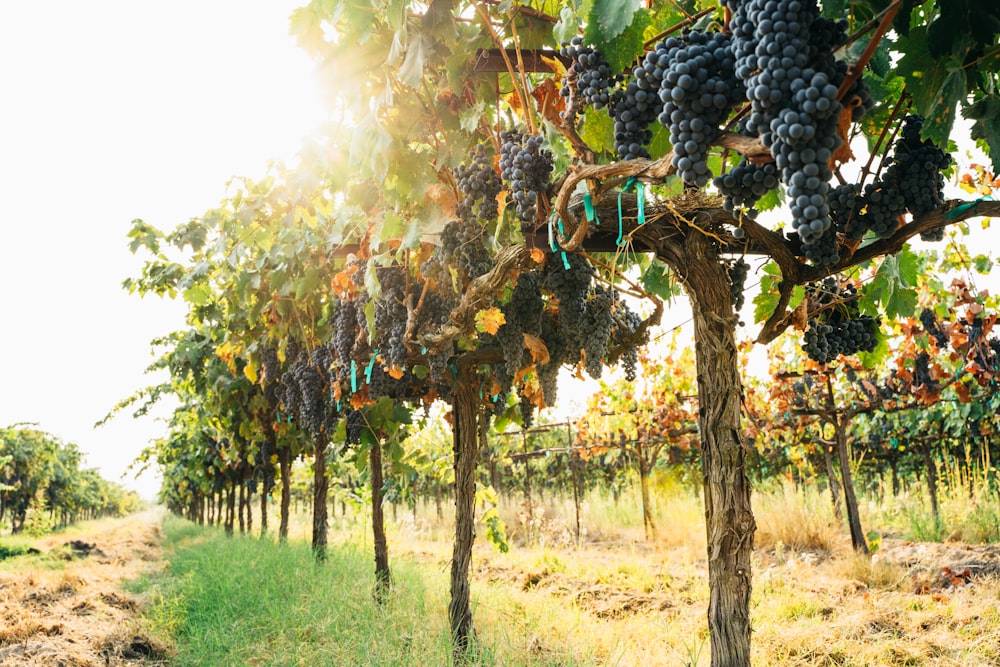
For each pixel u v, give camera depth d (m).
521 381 5.09
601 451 12.63
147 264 6.60
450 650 4.56
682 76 1.77
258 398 9.73
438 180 3.50
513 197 2.88
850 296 2.99
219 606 6.79
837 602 6.32
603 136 2.49
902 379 8.45
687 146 1.83
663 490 13.20
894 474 13.89
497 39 2.74
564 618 5.95
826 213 1.56
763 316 3.29
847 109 1.61
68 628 6.71
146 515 65.88
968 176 5.23
